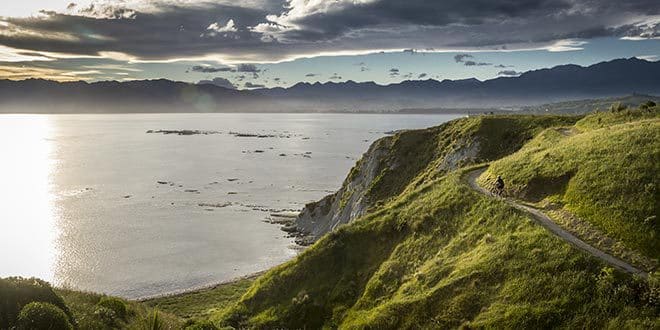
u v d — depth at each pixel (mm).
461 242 36125
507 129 83438
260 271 84188
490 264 30188
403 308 31328
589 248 29203
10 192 153375
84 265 86750
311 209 114000
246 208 131875
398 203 48469
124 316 32281
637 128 42719
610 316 23234
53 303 25906
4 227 110875
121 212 126000
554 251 28516
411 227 42312
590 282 25391
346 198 104750
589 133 48250
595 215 32312
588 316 23656
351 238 45250
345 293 39375
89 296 35875
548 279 26656
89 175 188000
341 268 42656
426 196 46875
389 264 39312
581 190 35719
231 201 140375
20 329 22297
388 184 95688
